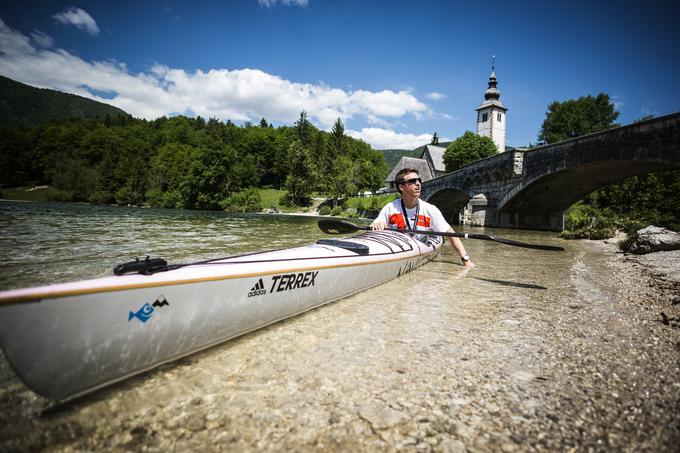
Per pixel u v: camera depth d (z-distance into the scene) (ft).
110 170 226.99
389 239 16.81
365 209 151.23
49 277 14.52
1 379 6.60
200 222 61.62
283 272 9.70
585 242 44.98
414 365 7.93
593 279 18.26
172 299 6.97
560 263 24.04
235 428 5.55
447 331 10.12
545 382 7.27
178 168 220.84
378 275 15.05
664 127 46.91
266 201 221.05
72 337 5.59
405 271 17.84
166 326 6.92
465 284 16.31
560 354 8.66
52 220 47.83
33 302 5.11
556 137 171.32
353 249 13.53
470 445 5.33
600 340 9.61
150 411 5.86
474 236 15.49
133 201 206.90
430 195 124.36
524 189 77.15
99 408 5.87
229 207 184.24
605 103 169.07
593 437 5.55
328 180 211.82
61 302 5.41
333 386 6.91
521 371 7.74
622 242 34.32
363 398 6.53
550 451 5.22
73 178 211.00
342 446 5.23
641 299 14.05
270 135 328.49
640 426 5.83
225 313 8.11
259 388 6.72
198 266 7.82
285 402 6.31
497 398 6.64
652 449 5.28
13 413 5.61
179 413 5.85
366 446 5.25
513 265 22.65
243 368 7.45
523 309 12.50
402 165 223.92
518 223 90.74
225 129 332.39
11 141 265.13
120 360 6.31
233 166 204.44
